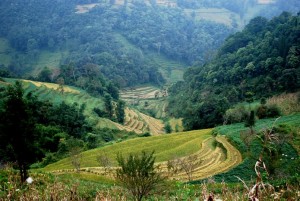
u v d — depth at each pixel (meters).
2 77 133.12
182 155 60.62
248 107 92.06
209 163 54.53
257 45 137.88
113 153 66.69
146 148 69.38
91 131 95.31
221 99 98.50
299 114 72.56
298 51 111.25
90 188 26.72
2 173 28.02
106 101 126.69
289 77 100.62
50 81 150.88
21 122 26.59
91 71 164.12
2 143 26.92
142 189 19.86
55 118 88.62
